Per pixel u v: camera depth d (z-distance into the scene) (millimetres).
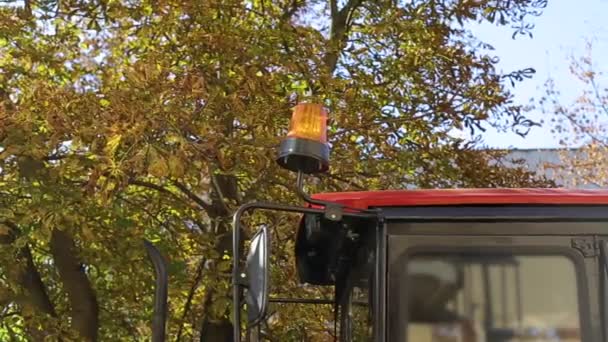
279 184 6711
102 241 6660
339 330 4090
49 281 7988
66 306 7957
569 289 3381
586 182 21484
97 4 7473
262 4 8312
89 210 6375
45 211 5809
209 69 6613
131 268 6742
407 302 3393
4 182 6320
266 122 6520
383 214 3453
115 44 8312
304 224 3939
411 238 3441
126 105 5516
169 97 5758
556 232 3422
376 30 8102
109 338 8227
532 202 3453
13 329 7320
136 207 7293
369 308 3488
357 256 3701
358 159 7496
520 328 3361
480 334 3365
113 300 7980
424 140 8133
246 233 6137
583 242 3406
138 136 5395
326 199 3553
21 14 7234
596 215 3422
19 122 5984
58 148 6445
